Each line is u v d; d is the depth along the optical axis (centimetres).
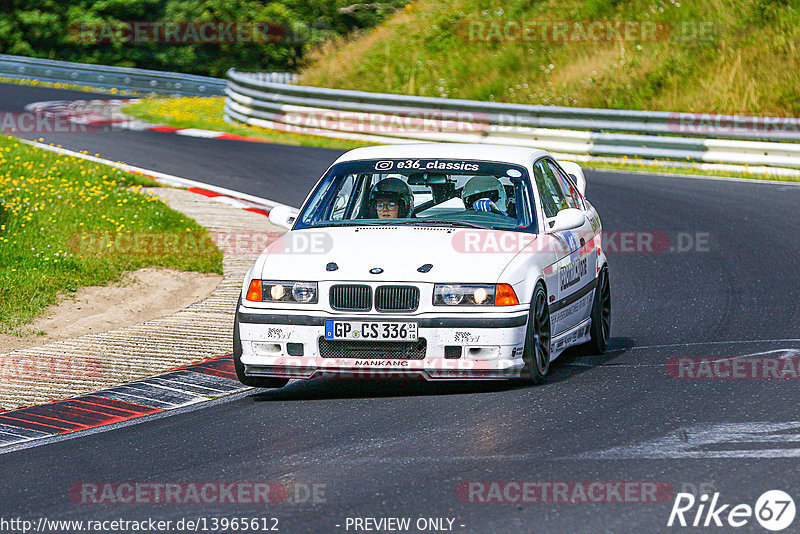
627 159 7869
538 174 3041
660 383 2661
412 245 2686
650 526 1673
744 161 7400
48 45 15200
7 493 2002
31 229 4906
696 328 3528
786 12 9712
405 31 11644
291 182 6994
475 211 2898
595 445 2116
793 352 3009
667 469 1947
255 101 9919
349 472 2000
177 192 6562
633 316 3816
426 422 2356
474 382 2783
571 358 3177
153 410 2645
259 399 2716
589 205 3522
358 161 3066
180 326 3638
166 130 9544
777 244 4984
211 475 2036
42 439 2417
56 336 3584
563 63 10294
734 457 2005
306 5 15375
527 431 2242
